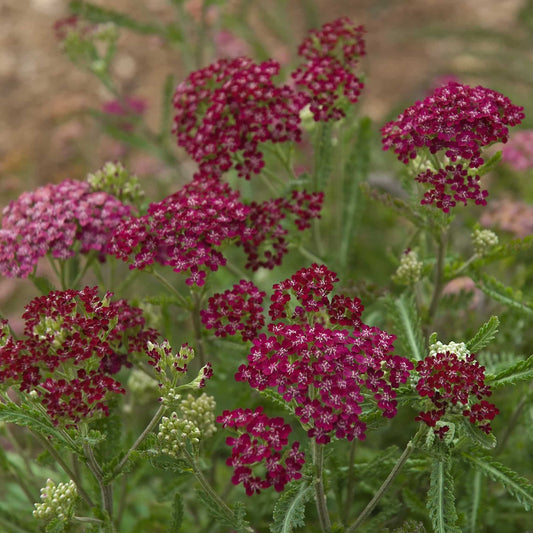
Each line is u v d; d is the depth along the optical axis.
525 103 1.32
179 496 0.77
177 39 1.09
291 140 0.81
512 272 0.94
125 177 0.83
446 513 0.70
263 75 0.80
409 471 0.77
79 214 0.79
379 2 2.01
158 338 0.77
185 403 0.75
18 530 0.80
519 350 0.87
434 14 1.98
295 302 0.79
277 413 0.83
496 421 0.85
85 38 1.05
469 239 0.96
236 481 0.70
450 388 0.69
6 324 0.72
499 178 1.00
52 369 0.70
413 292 0.82
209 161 0.81
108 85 1.09
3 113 1.74
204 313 0.75
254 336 0.75
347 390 0.69
